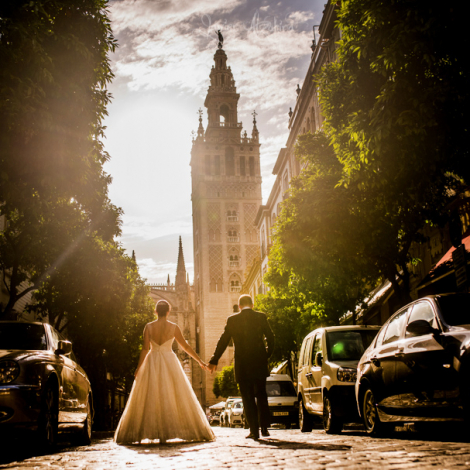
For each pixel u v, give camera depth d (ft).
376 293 79.00
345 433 35.63
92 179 38.93
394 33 30.25
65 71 35.76
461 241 50.47
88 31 36.60
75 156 36.09
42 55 32.04
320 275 56.75
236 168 323.57
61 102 35.22
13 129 32.17
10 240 57.67
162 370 24.52
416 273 68.49
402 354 23.95
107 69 38.11
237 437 31.55
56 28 35.68
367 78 36.76
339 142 41.52
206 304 304.71
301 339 92.27
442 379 21.04
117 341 103.40
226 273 309.22
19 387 22.50
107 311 83.15
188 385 24.89
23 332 27.30
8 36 30.68
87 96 37.01
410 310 25.45
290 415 69.26
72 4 35.50
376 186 40.83
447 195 52.24
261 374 25.98
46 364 24.68
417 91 31.37
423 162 34.60
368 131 33.24
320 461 15.28
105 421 129.90
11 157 33.68
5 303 88.99
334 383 35.73
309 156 56.44
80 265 72.79
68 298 77.05
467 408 19.89
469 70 30.01
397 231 47.44
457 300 23.06
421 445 19.62
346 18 35.14
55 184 36.27
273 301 102.47
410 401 23.43
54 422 25.17
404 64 31.12
